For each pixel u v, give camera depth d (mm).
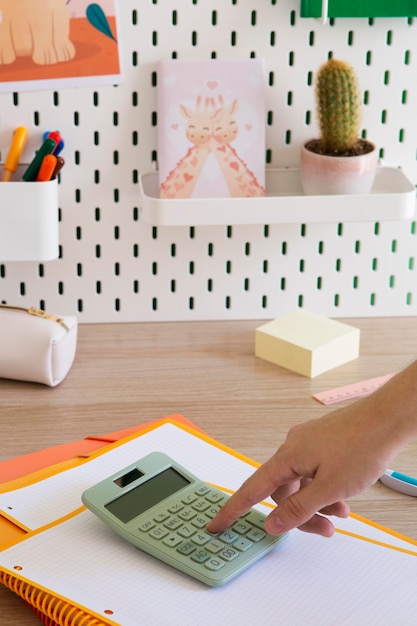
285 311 1224
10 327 1025
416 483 831
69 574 674
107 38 1075
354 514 780
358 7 1077
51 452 882
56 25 1062
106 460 848
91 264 1172
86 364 1089
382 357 1121
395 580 685
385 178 1165
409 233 1204
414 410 615
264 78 1105
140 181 1106
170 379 1055
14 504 771
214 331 1185
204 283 1198
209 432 939
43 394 1018
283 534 721
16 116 1097
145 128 1119
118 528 712
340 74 1047
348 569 696
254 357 1115
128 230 1161
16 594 698
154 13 1076
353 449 632
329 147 1086
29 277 1168
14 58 1069
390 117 1155
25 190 1046
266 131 1139
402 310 1231
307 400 1013
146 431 902
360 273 1217
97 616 625
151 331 1182
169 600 650
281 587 671
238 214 1065
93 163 1128
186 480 784
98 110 1105
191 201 1053
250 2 1086
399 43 1123
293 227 1184
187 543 699
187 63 1089
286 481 670
